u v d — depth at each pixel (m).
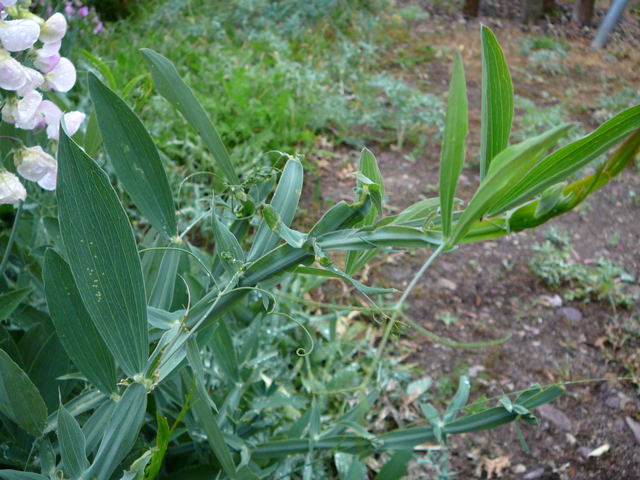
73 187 0.21
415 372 0.68
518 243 0.93
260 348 0.53
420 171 1.09
